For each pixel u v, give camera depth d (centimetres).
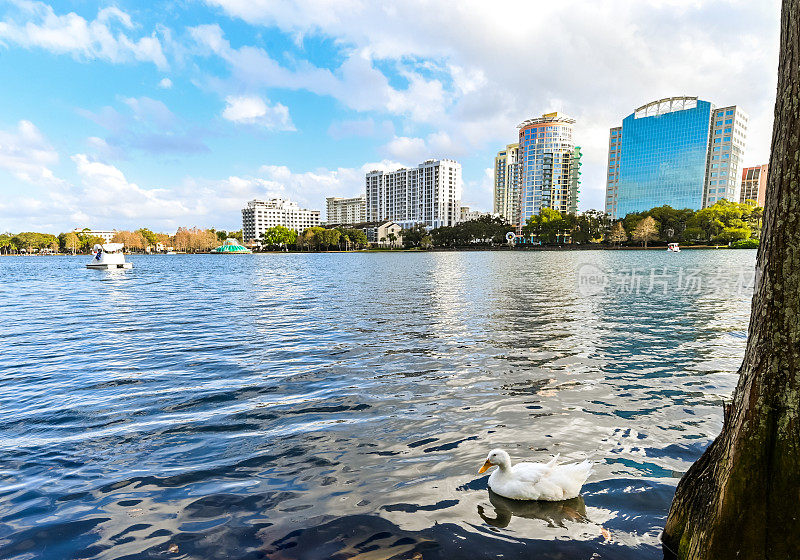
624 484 591
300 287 3756
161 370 1170
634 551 453
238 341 1539
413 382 1049
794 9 341
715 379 1064
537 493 551
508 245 16288
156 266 8900
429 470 635
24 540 484
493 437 742
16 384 1056
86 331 1766
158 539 484
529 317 1997
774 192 359
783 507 347
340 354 1333
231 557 454
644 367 1168
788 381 347
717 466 400
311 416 845
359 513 530
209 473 631
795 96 340
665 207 13188
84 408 894
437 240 17925
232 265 9144
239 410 879
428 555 452
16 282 4700
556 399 927
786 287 347
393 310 2270
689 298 2667
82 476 625
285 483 602
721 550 371
